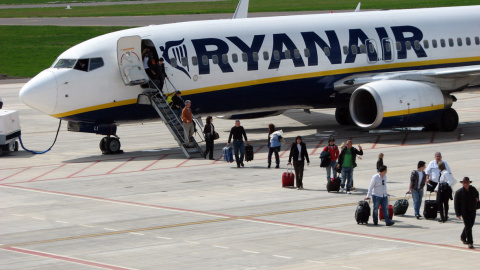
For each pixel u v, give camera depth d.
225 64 139.75
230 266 67.31
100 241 77.75
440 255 69.81
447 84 150.38
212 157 128.62
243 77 141.38
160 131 165.88
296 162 102.44
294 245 74.38
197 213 89.75
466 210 72.06
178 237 78.69
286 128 163.88
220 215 88.38
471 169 111.25
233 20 146.25
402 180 105.88
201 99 138.88
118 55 131.00
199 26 141.75
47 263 69.81
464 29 163.62
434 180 90.94
